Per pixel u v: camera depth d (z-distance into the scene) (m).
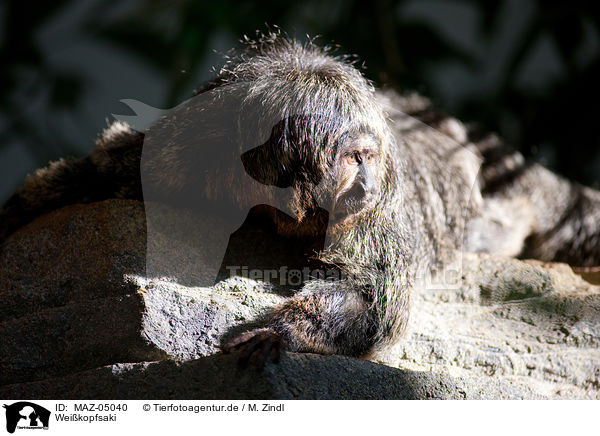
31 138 13.41
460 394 4.89
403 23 13.57
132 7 13.86
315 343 4.97
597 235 9.58
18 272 5.49
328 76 5.16
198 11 11.87
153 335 4.81
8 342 5.06
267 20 12.27
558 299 6.56
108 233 5.27
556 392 5.47
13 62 12.72
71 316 5.04
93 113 13.73
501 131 13.27
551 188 9.53
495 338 5.97
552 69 14.98
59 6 12.82
